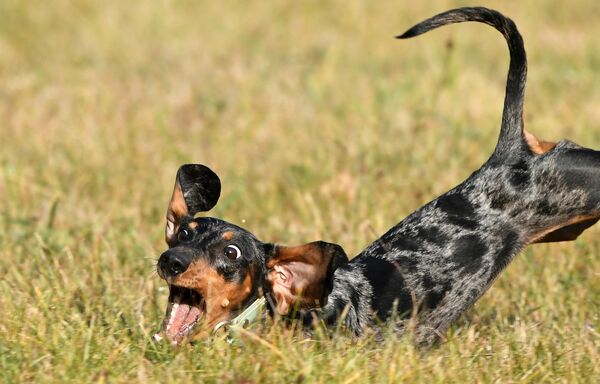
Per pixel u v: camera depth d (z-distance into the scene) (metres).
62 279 10.58
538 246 12.16
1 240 12.58
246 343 8.62
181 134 17.61
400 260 9.80
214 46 25.02
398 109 18.77
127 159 16.16
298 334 9.02
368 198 13.88
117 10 27.89
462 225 9.97
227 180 15.09
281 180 15.07
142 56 24.02
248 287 8.81
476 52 23.91
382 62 23.23
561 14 27.20
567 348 9.22
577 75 21.25
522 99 10.31
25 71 22.62
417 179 14.86
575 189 10.05
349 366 8.30
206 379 8.25
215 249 8.70
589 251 12.02
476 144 16.39
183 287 8.70
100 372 8.30
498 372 8.68
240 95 19.91
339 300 9.27
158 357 8.67
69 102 19.59
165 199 14.34
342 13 28.00
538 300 10.81
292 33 26.42
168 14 27.58
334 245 8.56
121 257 11.90
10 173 14.95
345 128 17.69
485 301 10.98
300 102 19.48
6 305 9.77
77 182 14.95
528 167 10.12
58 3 28.33
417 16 27.62
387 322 9.51
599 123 17.94
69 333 9.06
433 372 8.48
